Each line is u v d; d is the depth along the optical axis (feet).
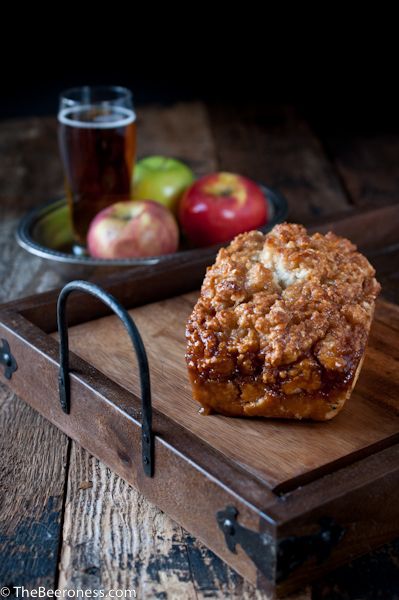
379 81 5.75
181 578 2.10
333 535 2.03
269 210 3.49
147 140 4.65
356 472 2.08
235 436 2.31
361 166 4.35
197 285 2.98
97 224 3.19
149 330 2.76
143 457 2.21
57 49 6.03
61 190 4.09
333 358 2.29
